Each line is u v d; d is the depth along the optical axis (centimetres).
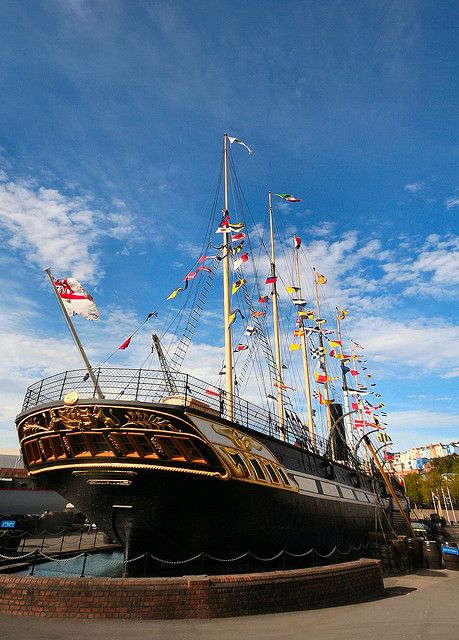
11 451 4981
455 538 4428
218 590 1068
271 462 1791
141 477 1474
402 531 3816
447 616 1152
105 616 995
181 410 1437
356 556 2489
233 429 1650
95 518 1678
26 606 1002
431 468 10181
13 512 3491
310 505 2005
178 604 1030
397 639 908
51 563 1827
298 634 926
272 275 3503
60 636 855
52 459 1555
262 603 1109
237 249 2659
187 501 1512
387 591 1527
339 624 1021
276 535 1788
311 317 3759
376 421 3747
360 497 2761
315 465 2286
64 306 1636
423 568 2248
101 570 1697
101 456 1480
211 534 1591
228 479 1495
